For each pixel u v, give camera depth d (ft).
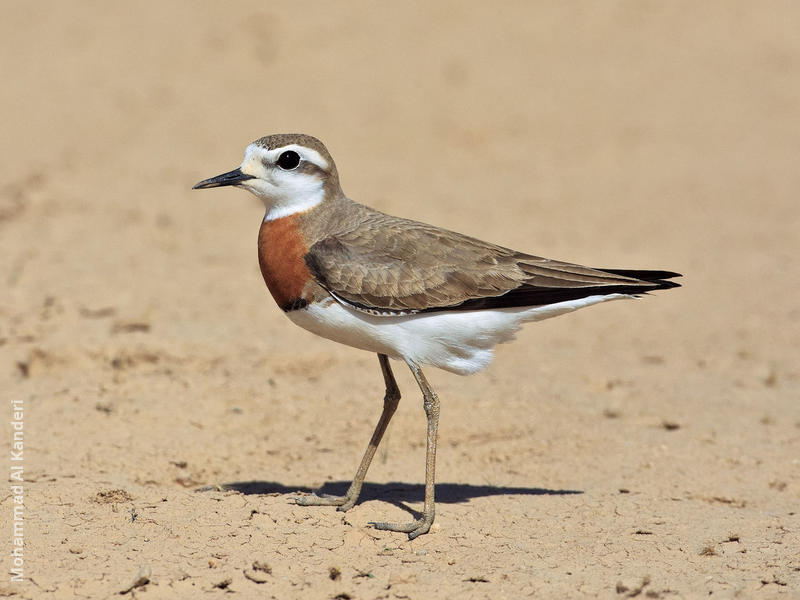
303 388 43.45
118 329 47.80
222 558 27.96
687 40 115.85
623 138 95.20
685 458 37.86
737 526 31.24
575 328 56.65
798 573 27.48
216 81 101.19
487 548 29.25
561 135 95.45
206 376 43.65
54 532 29.12
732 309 59.52
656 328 56.49
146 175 80.53
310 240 30.78
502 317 30.42
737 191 83.66
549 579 27.17
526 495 34.01
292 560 28.04
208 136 89.45
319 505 31.99
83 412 39.24
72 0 116.88
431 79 104.32
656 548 29.35
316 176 31.12
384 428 32.27
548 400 43.34
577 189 83.41
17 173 77.82
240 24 112.47
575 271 30.78
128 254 62.90
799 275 65.57
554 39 114.62
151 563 27.50
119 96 96.68
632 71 108.88
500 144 92.94
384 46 110.42
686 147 94.12
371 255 30.14
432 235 30.94
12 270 57.62
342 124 93.97
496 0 122.31
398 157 88.38
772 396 45.47
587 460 37.88
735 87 106.42
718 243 71.92
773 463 37.40
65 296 53.11
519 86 104.32
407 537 29.84
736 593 26.22
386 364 32.04
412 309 29.89
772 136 96.73
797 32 118.11
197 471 36.50
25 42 106.73
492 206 77.61
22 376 43.62
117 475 34.37
